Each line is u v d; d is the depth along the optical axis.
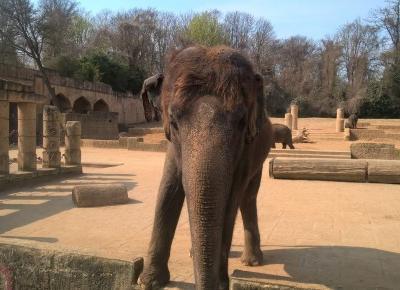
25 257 4.72
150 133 46.22
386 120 52.84
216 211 3.13
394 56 59.53
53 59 52.00
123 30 68.25
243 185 4.32
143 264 4.62
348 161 14.77
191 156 3.23
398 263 6.35
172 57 3.88
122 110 54.03
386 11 63.22
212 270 3.09
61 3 50.31
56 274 4.63
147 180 14.59
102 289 4.51
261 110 3.97
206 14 64.38
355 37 68.50
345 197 11.87
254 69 3.84
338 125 43.28
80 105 48.25
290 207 10.44
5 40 44.56
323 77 70.69
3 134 12.80
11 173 13.28
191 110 3.36
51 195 11.70
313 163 14.94
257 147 4.82
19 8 44.00
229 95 3.38
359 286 5.42
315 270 5.98
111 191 10.36
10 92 12.89
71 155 16.22
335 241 7.49
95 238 7.50
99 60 55.12
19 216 9.14
